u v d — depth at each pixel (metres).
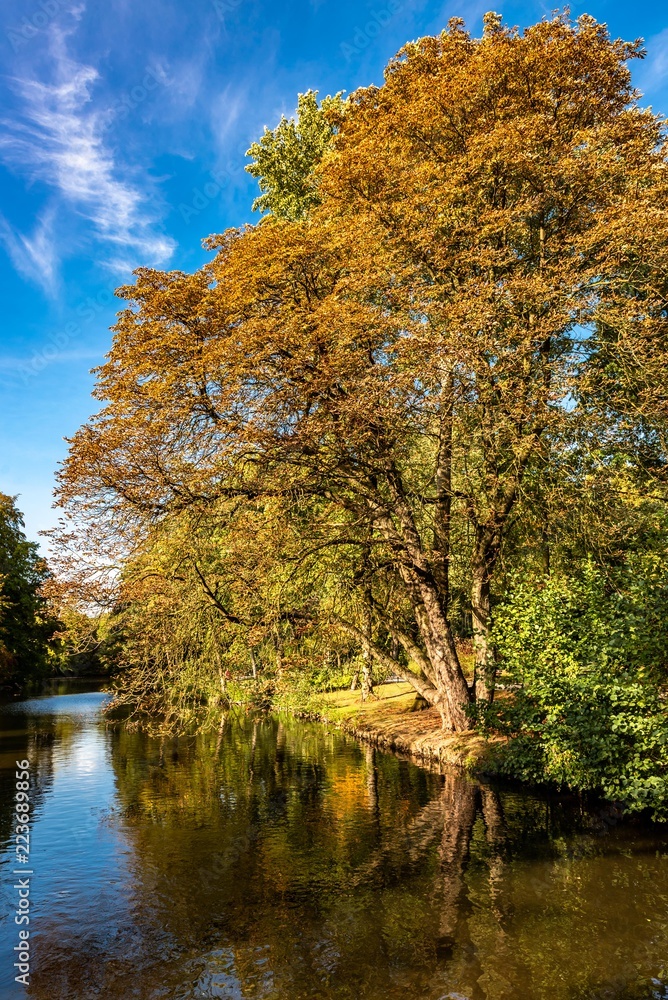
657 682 10.59
